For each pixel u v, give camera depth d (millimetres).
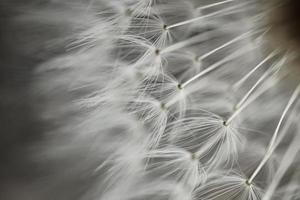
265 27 66
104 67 66
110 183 64
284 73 65
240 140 63
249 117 64
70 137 67
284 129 61
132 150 63
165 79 63
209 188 61
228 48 66
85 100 65
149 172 63
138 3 65
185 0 66
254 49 66
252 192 60
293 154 61
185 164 61
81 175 68
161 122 62
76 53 66
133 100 64
